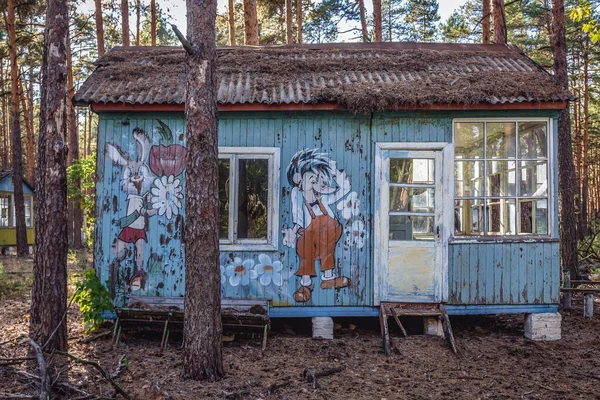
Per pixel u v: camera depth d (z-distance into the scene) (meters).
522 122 7.32
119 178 7.23
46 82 5.88
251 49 9.12
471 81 7.43
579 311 9.27
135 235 7.19
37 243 6.04
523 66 8.18
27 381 5.07
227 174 7.26
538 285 7.22
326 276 7.21
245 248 7.18
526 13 21.75
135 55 8.73
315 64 8.25
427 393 5.23
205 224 5.11
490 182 7.33
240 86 7.45
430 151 7.30
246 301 6.96
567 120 11.23
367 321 8.10
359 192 7.30
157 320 6.53
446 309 7.17
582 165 25.52
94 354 6.11
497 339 7.21
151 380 5.19
